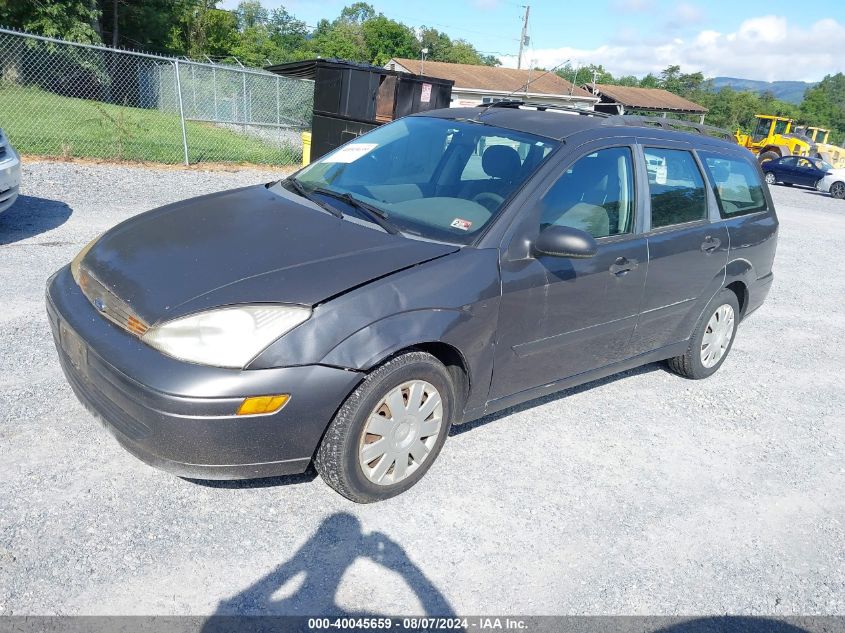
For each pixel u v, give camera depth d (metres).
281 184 4.06
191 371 2.57
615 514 3.36
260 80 19.00
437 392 3.14
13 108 17.59
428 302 2.99
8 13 28.12
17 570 2.51
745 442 4.34
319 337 2.71
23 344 4.25
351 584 2.67
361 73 12.09
